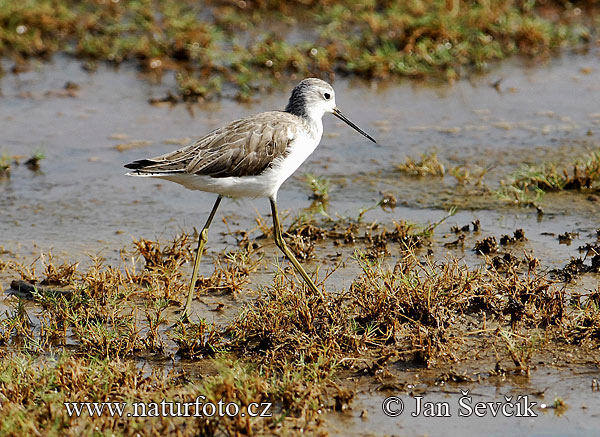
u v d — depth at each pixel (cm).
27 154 1692
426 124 1786
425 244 1321
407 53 2052
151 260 1261
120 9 2327
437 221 1405
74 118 1845
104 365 974
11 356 1041
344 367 1001
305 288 1130
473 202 1469
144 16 2228
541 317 1072
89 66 2089
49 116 1855
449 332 1053
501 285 1103
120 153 1692
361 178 1577
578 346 1024
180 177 1155
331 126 1806
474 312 1098
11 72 2067
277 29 2238
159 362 1032
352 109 1872
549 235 1333
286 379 940
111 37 2197
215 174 1161
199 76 2023
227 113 1855
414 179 1565
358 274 1231
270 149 1181
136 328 1078
